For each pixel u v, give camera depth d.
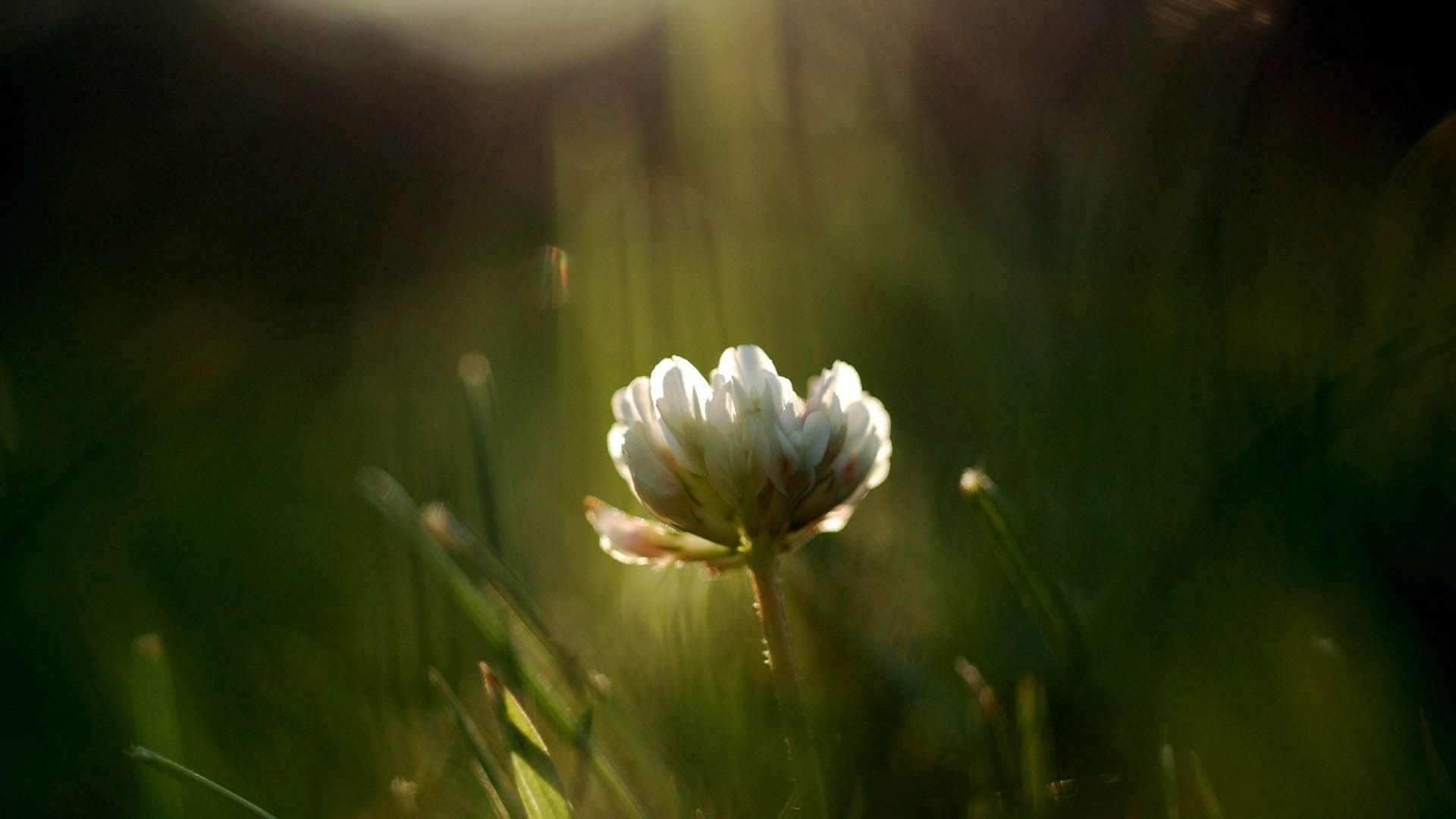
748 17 0.33
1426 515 0.20
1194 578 0.20
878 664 0.21
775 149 0.32
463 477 0.29
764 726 0.21
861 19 0.31
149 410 0.29
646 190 0.31
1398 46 0.29
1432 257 0.23
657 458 0.19
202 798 0.20
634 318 0.28
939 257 0.28
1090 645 0.19
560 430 0.28
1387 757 0.19
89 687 0.22
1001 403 0.24
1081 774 0.20
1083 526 0.22
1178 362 0.23
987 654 0.21
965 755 0.20
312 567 0.25
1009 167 0.28
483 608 0.20
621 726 0.20
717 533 0.18
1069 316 0.24
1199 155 0.25
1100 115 0.25
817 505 0.18
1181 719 0.19
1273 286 0.24
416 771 0.21
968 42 0.29
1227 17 0.25
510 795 0.18
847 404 0.19
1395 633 0.19
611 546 0.19
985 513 0.19
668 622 0.22
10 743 0.21
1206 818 0.18
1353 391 0.21
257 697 0.22
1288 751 0.19
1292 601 0.20
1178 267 0.24
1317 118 0.28
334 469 0.32
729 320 0.30
